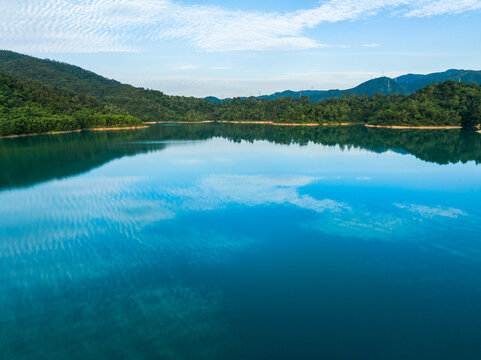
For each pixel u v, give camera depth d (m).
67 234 32.81
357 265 26.95
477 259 27.95
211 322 19.86
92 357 17.03
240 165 70.62
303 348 17.70
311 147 104.56
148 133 165.75
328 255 28.67
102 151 92.69
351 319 20.17
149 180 55.81
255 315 20.55
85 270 26.00
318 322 19.88
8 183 53.59
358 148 101.00
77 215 38.19
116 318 20.23
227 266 26.78
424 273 25.70
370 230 34.09
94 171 63.53
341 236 32.66
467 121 169.00
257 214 38.81
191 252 29.19
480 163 73.44
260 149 99.56
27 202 43.06
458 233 33.31
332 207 41.44
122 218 37.25
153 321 19.95
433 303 21.80
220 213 39.12
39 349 17.66
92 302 21.89
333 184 53.28
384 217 37.91
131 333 18.88
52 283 24.17
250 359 16.86
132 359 16.88
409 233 33.38
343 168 67.31
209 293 22.94
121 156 83.69
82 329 19.27
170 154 87.69
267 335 18.75
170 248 29.92
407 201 44.00
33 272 25.62
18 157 81.00
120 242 31.06
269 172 62.91
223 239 31.91
